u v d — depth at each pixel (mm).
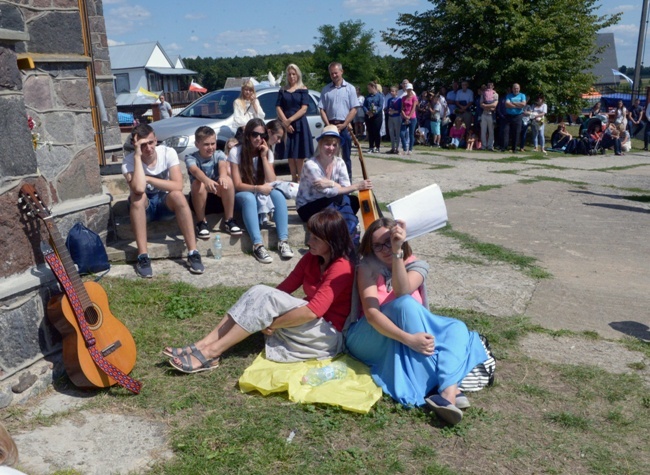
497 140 18656
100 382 3621
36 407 3523
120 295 5062
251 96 9320
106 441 3199
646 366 4199
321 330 3881
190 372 3863
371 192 5863
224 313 4785
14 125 3623
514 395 3762
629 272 6277
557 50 21141
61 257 3641
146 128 5473
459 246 7008
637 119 24406
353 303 3955
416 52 22562
